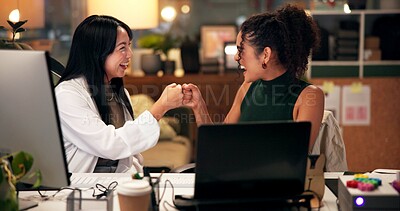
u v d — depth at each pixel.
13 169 1.96
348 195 2.01
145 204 2.03
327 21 5.62
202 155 1.96
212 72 6.06
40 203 2.24
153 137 2.71
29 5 3.93
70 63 2.84
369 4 5.75
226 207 2.03
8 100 2.04
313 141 2.50
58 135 2.05
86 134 2.69
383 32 5.54
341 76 5.48
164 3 7.43
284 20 2.49
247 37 2.50
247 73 2.56
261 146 1.99
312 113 2.49
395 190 2.00
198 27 7.59
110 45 2.78
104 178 2.58
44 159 2.09
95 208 2.06
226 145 1.96
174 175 2.64
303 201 2.10
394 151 5.49
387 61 5.48
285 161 2.02
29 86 2.00
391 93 5.46
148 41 6.38
